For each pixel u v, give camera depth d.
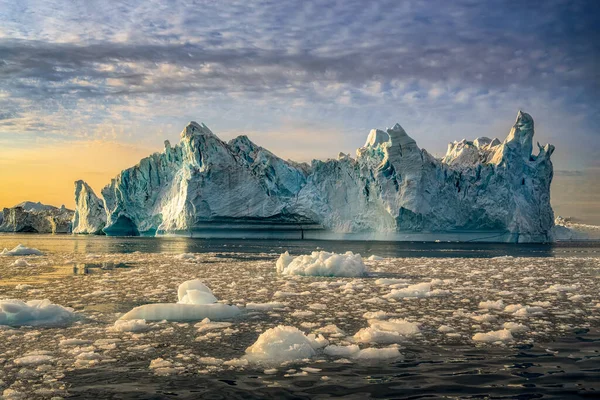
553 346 8.13
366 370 6.89
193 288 12.17
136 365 7.15
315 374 6.73
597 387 6.20
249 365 7.13
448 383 6.36
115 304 12.37
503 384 6.31
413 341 8.51
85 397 5.91
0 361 7.36
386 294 14.13
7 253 31.95
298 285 16.16
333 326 9.49
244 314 10.98
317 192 68.81
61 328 9.53
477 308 11.75
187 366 7.10
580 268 22.77
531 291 14.63
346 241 64.88
